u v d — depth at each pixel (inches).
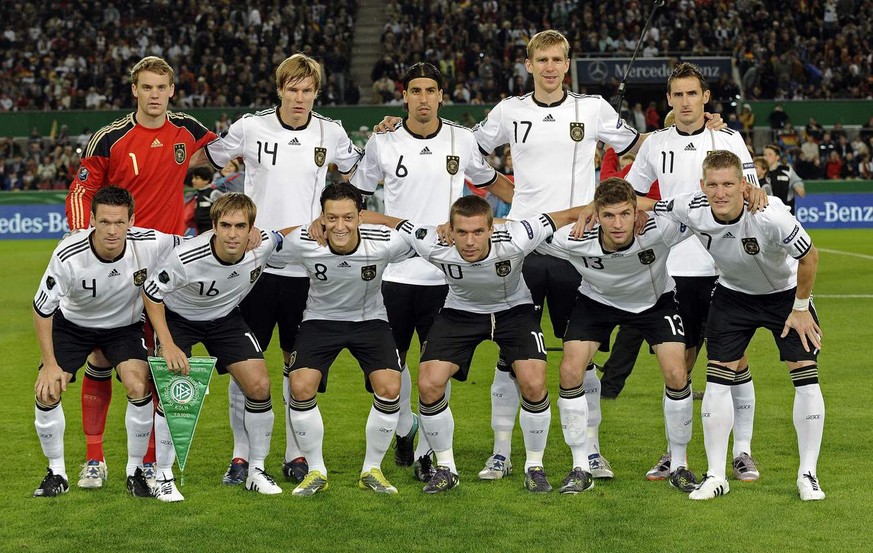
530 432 203.3
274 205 224.4
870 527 173.3
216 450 235.9
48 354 194.4
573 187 227.8
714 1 1119.6
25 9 1119.6
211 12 1107.3
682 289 229.1
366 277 201.2
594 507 188.1
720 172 181.3
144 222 221.8
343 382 315.3
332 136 227.6
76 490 202.4
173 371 193.6
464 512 185.9
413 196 224.4
